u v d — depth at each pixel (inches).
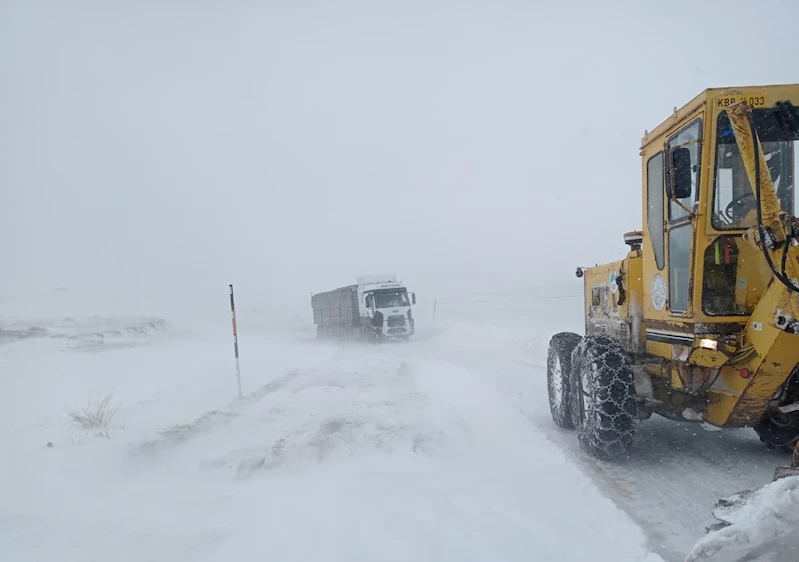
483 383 437.7
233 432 282.7
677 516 170.6
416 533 155.2
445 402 365.1
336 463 229.3
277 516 170.7
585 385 236.2
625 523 165.2
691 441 250.7
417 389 431.8
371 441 254.7
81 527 168.4
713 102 188.9
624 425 219.1
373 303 1104.2
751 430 263.1
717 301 194.5
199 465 232.5
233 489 204.4
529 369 517.3
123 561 145.8
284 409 331.0
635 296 250.2
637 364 234.8
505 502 179.5
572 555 144.6
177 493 200.5
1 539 160.7
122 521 172.4
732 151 192.1
